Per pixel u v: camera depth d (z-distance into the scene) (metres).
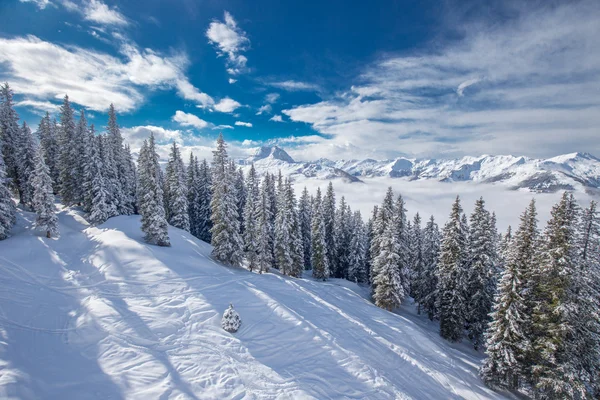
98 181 38.28
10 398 11.55
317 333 22.92
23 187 40.84
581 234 20.55
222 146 36.44
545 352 19.47
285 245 41.47
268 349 19.50
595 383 19.55
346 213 56.03
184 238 39.19
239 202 51.31
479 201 30.08
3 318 17.52
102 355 15.90
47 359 14.79
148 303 22.09
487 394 21.39
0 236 29.62
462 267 29.55
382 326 28.47
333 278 48.47
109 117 46.03
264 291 29.00
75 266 27.08
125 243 30.61
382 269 35.41
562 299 19.61
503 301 21.84
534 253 21.34
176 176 43.28
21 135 40.97
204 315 21.64
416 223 46.03
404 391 18.72
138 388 13.92
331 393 16.61
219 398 14.34
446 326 30.59
